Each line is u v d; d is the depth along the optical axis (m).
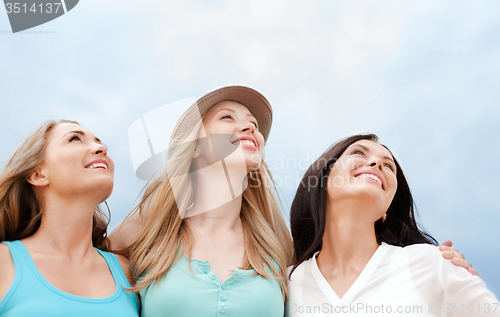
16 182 1.51
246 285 1.54
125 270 1.64
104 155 1.58
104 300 1.38
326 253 1.72
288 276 1.71
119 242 1.92
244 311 1.46
